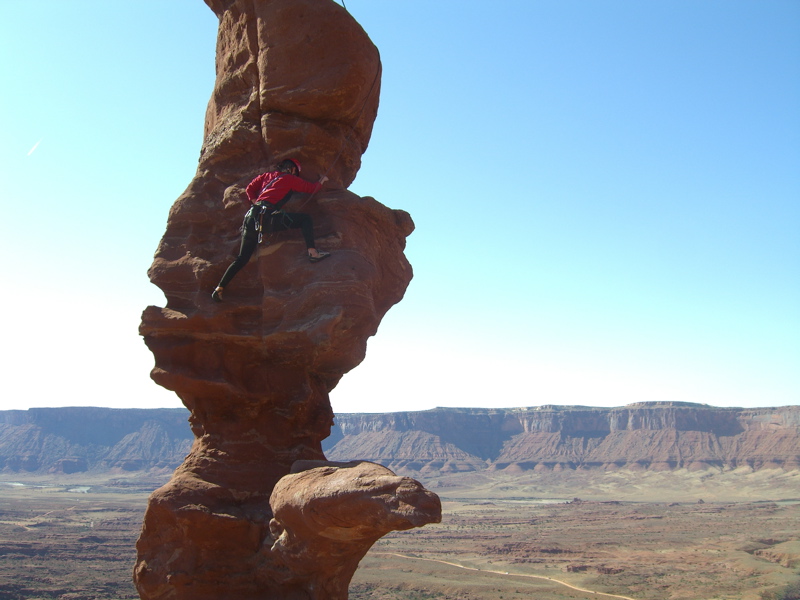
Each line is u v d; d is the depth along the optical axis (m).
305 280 10.94
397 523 7.85
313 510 8.71
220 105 13.02
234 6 12.67
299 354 11.33
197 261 11.72
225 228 11.98
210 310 11.29
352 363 11.65
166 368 11.43
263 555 10.56
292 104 11.77
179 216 12.10
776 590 80.00
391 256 12.54
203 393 11.51
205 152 12.73
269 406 11.84
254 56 12.30
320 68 11.70
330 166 12.16
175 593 10.60
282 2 11.73
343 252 11.06
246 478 11.38
